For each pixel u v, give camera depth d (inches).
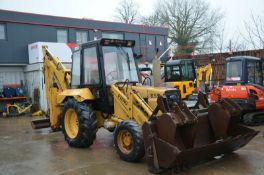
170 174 221.9
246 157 257.8
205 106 265.1
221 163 243.6
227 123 247.9
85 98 298.7
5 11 644.1
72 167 245.8
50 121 357.1
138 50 836.6
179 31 1438.2
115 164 248.8
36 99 650.2
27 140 356.5
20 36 663.8
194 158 221.1
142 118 252.7
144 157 261.6
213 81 665.0
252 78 417.4
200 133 248.1
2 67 662.5
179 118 218.7
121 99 276.7
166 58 835.4
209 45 1392.7
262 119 408.5
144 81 311.0
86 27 751.7
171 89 262.4
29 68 670.5
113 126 283.9
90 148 303.4
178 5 1464.1
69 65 656.4
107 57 299.7
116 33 804.0
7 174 234.8
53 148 309.3
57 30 715.4
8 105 618.5
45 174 232.1
